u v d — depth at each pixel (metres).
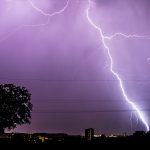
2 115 35.28
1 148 28.84
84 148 27.64
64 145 29.61
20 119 36.09
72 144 29.70
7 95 35.78
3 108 35.44
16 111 35.91
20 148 29.14
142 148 25.36
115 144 28.11
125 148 26.03
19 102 36.19
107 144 28.48
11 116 35.62
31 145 30.27
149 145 26.72
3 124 35.31
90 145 28.75
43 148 28.75
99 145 28.39
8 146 29.98
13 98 36.00
